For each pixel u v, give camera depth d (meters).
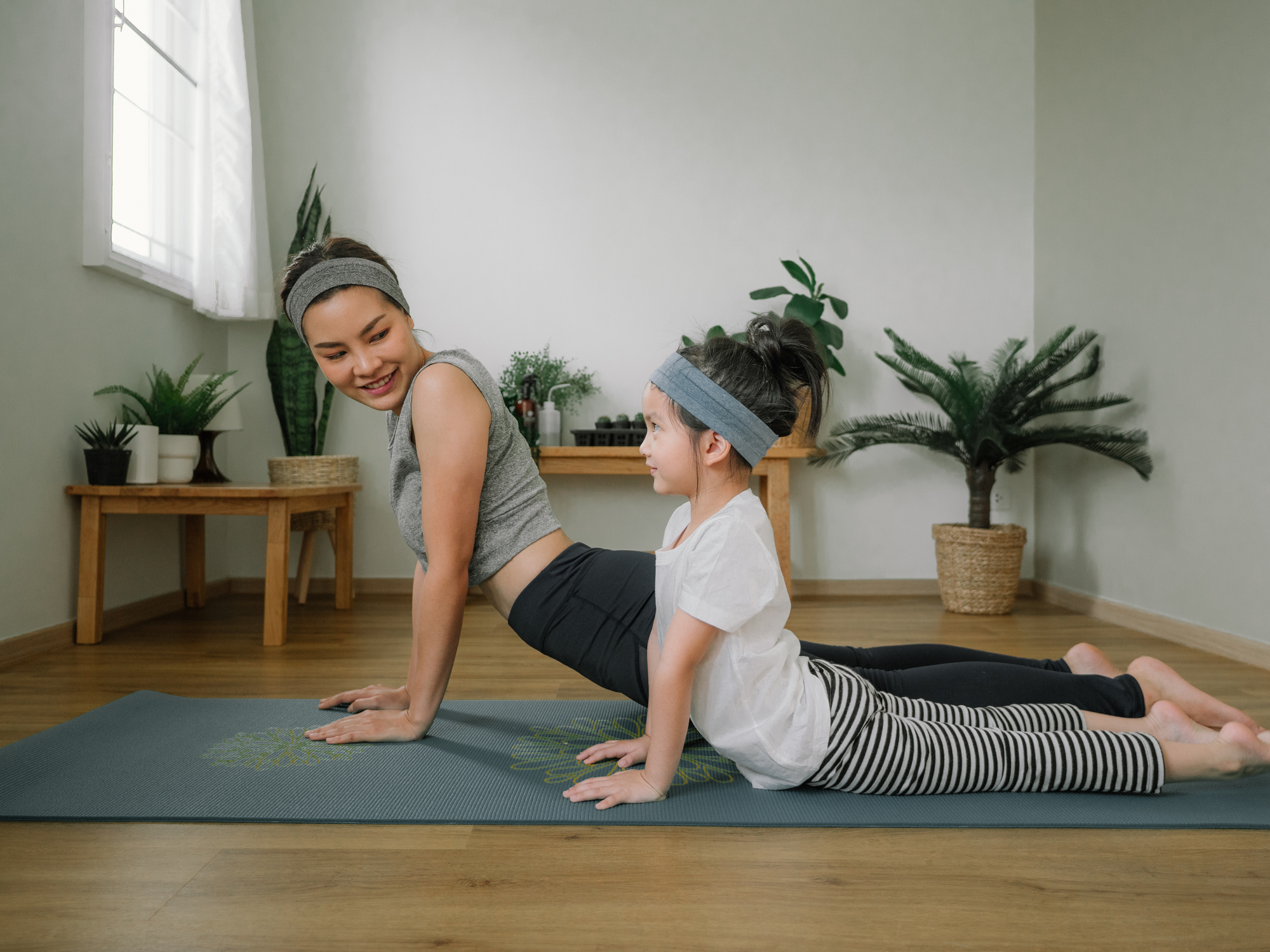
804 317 3.43
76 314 2.59
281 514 2.52
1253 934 0.86
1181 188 2.79
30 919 0.88
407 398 1.38
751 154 3.80
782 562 3.36
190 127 3.30
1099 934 0.86
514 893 0.94
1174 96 2.82
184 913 0.89
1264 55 2.40
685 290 3.78
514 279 3.75
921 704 1.28
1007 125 3.83
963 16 3.83
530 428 3.37
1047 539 3.68
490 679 2.05
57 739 1.49
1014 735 1.22
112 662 2.25
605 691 1.93
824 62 3.81
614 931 0.86
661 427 1.20
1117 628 2.99
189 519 3.25
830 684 1.22
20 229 2.33
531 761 1.39
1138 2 3.03
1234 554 2.51
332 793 1.23
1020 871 1.00
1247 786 1.28
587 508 3.78
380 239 3.74
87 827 1.12
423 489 1.37
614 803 1.18
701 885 0.96
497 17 3.75
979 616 3.22
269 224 3.70
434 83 3.74
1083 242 3.41
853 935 0.86
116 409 2.81
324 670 2.15
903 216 3.82
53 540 2.47
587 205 3.77
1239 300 2.50
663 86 3.78
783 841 1.09
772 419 1.18
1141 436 2.97
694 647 1.14
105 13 2.65
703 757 1.41
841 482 3.80
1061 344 3.29
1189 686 1.42
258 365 3.69
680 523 1.29
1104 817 1.15
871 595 3.78
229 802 1.19
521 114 3.76
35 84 2.39
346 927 0.87
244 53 3.33
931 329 3.82
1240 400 2.49
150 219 3.11
